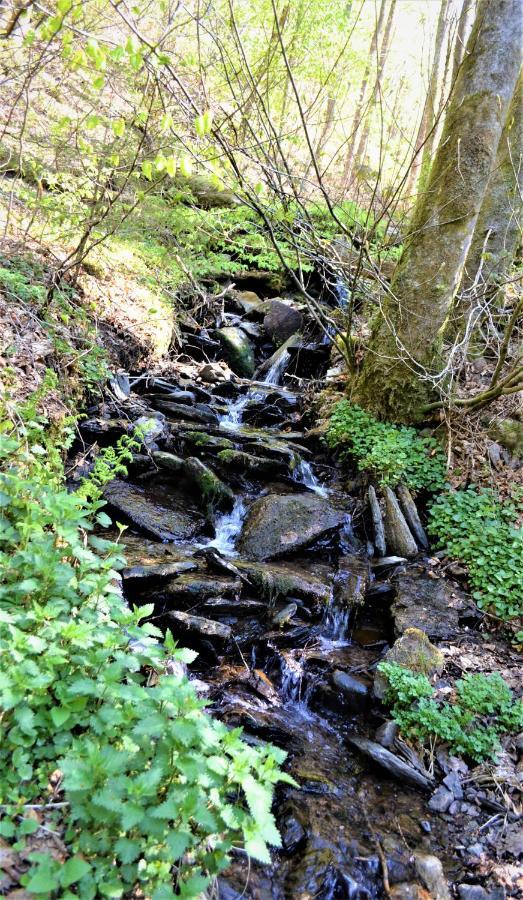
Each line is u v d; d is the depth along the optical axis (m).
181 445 6.40
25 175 7.41
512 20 5.61
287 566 5.18
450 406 6.11
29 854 1.90
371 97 5.96
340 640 4.65
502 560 4.94
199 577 4.55
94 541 3.09
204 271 9.57
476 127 5.84
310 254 6.70
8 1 3.57
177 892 2.10
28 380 5.11
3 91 6.02
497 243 7.41
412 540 5.50
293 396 8.15
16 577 2.85
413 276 6.34
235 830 2.16
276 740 3.64
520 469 5.75
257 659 4.28
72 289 6.53
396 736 3.69
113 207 6.33
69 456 5.62
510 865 2.95
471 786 3.39
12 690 2.17
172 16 4.32
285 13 7.47
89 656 2.44
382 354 6.60
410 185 8.65
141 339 7.64
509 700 3.79
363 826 3.12
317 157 6.56
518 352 6.73
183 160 3.41
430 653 4.14
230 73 6.53
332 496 6.18
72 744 2.26
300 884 2.73
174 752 2.12
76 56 3.38
